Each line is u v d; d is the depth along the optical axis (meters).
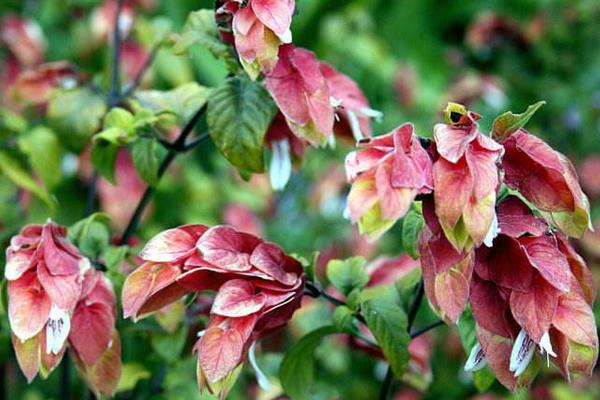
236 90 0.62
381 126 1.20
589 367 0.56
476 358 0.57
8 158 0.74
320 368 0.95
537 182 0.56
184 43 0.63
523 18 1.58
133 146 0.65
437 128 0.56
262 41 0.58
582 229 0.56
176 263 0.58
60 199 0.87
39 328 0.58
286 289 0.58
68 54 1.09
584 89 1.33
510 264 0.56
